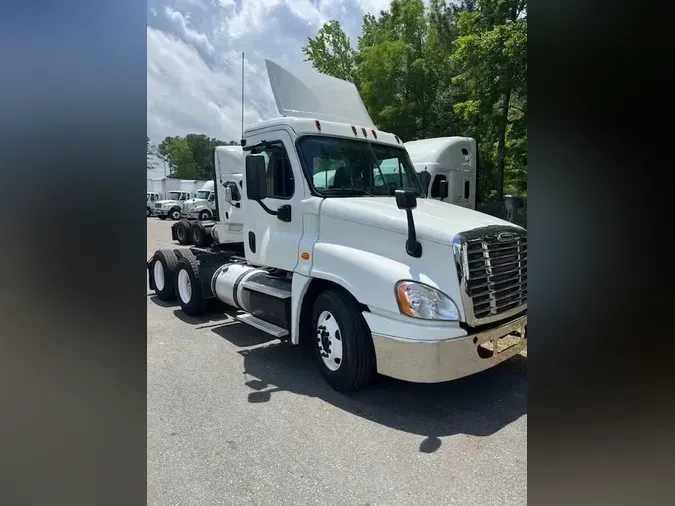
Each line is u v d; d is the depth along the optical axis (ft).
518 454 9.85
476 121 48.55
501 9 42.22
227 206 34.09
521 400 12.44
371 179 15.52
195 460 9.68
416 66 63.41
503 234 12.19
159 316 22.11
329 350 13.23
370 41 70.49
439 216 12.60
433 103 64.49
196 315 22.13
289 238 14.76
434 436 10.63
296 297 14.15
